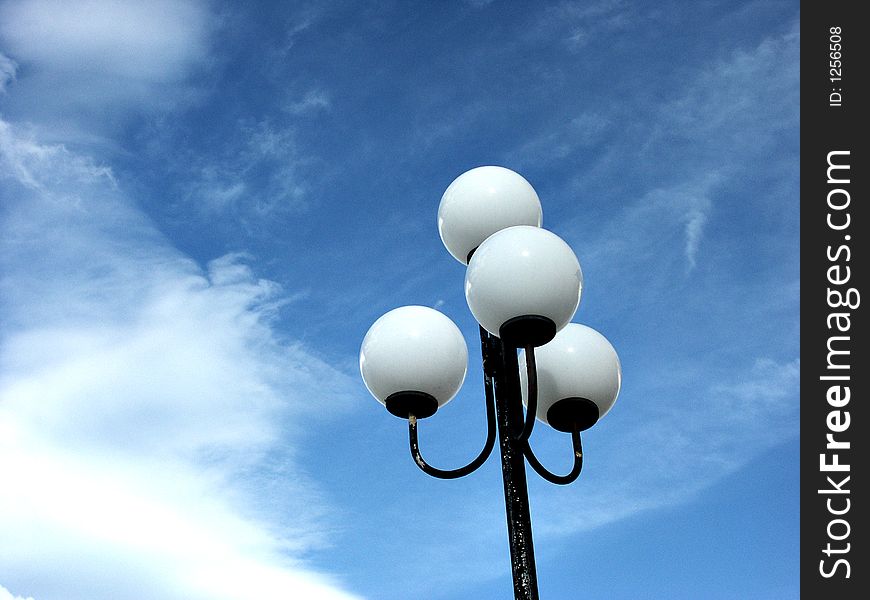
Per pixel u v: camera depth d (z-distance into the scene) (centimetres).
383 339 315
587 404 313
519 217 352
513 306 271
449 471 296
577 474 300
